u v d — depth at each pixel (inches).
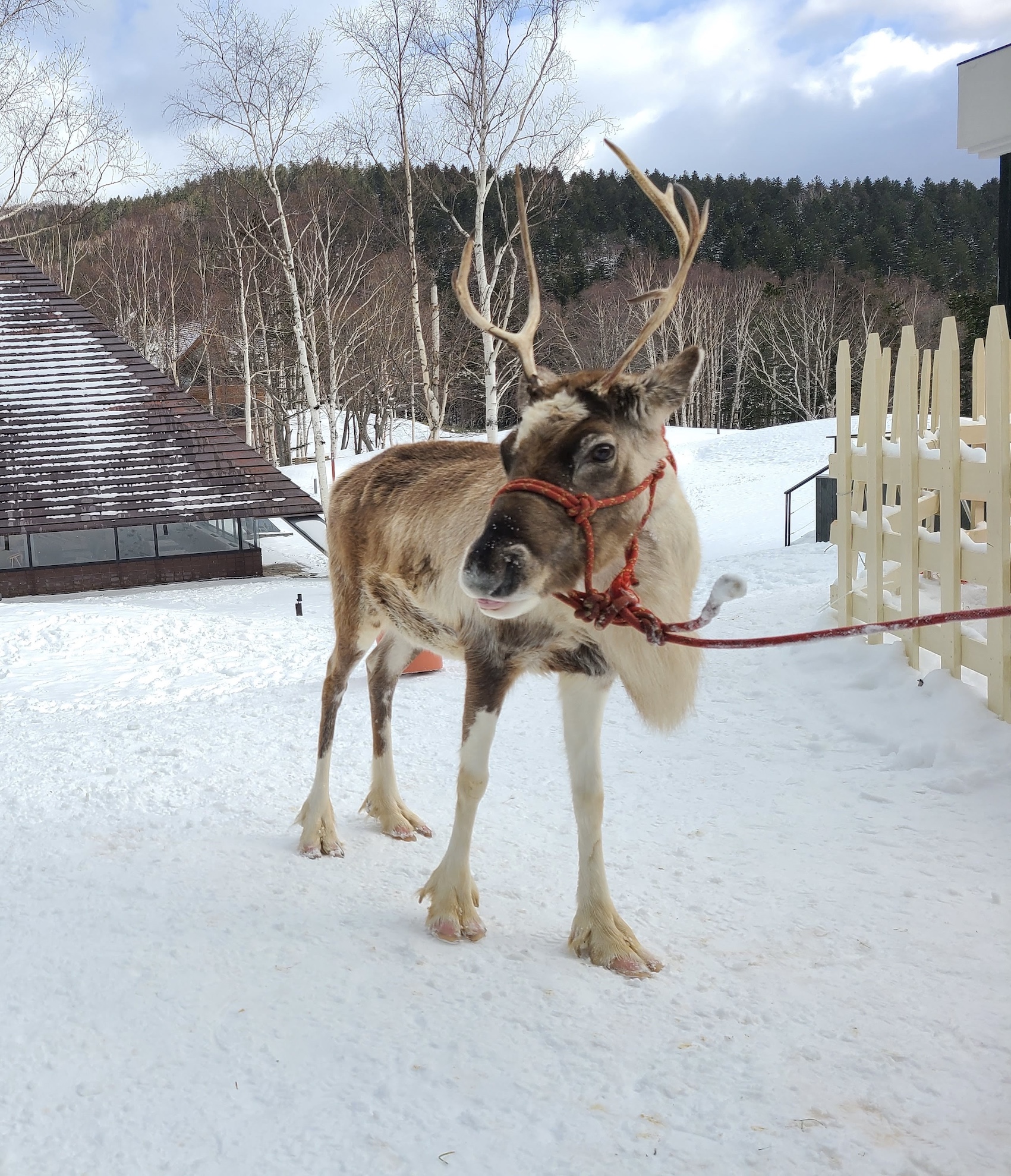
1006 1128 110.0
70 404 1011.3
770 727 269.9
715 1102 114.7
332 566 211.6
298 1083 117.5
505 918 165.6
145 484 966.4
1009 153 431.5
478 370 1558.8
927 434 400.2
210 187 1461.6
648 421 134.6
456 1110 112.8
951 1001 136.6
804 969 146.4
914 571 282.4
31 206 1028.5
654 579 145.6
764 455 1576.0
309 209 1398.9
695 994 139.6
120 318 1958.7
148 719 310.0
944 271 3843.5
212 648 489.1
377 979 142.6
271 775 244.8
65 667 446.6
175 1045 125.1
